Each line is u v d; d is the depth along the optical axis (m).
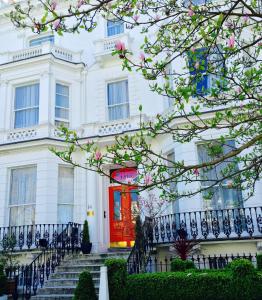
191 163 11.67
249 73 5.41
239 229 10.31
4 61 15.99
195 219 10.93
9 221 14.02
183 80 5.86
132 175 14.27
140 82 14.95
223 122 10.91
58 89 15.47
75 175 14.43
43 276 10.74
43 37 17.30
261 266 8.75
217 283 7.42
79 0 4.81
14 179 14.48
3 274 10.44
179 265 9.29
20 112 15.38
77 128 14.89
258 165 5.62
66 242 12.53
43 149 14.04
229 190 11.28
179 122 11.96
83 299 8.08
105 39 15.73
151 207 12.06
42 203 13.49
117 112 15.29
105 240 13.90
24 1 16.67
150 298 7.95
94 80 15.84
